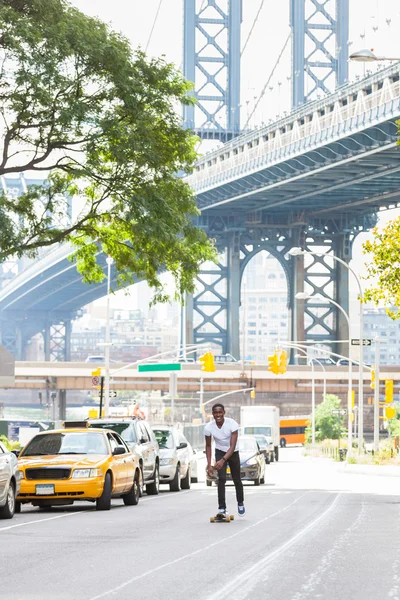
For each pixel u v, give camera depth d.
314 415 127.44
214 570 13.62
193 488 44.50
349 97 106.94
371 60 33.56
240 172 133.12
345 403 156.12
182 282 47.59
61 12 42.69
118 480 28.05
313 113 115.19
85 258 50.22
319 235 165.50
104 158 44.94
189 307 160.00
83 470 26.81
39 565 14.40
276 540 17.78
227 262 162.25
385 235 43.50
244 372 149.38
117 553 15.88
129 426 35.03
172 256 46.28
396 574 13.28
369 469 61.66
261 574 13.17
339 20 145.50
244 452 46.88
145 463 35.19
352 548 16.47
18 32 39.00
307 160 121.56
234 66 151.75
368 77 102.81
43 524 22.27
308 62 145.88
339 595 11.43
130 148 42.62
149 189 44.28
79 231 48.22
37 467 26.83
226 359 160.00
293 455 118.75
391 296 43.56
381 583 12.45
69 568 14.03
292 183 134.38
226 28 152.62
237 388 149.88
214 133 151.38
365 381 158.75
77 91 42.22
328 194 146.25
